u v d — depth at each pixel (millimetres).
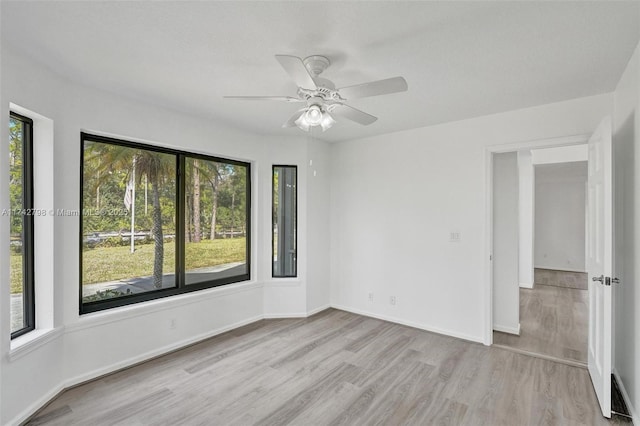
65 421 2121
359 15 1714
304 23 1792
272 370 2838
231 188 3994
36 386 2221
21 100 2109
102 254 2865
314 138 4434
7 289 1999
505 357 3109
